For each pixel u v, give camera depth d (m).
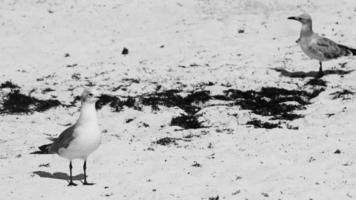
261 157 19.30
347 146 20.00
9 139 23.98
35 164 19.70
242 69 33.50
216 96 28.89
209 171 18.09
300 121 24.61
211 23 41.91
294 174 17.27
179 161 19.48
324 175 17.03
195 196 15.93
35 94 30.95
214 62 35.19
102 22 43.00
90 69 35.41
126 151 20.98
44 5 45.22
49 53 38.50
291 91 29.12
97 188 16.88
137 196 16.03
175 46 38.59
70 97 30.58
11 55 37.94
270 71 32.94
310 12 42.72
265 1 45.25
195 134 23.78
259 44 37.88
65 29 41.78
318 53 30.86
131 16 43.78
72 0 46.03
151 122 25.94
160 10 44.56
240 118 25.59
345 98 26.88
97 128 16.39
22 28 41.69
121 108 28.16
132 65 35.81
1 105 29.30
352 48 34.22
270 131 22.95
